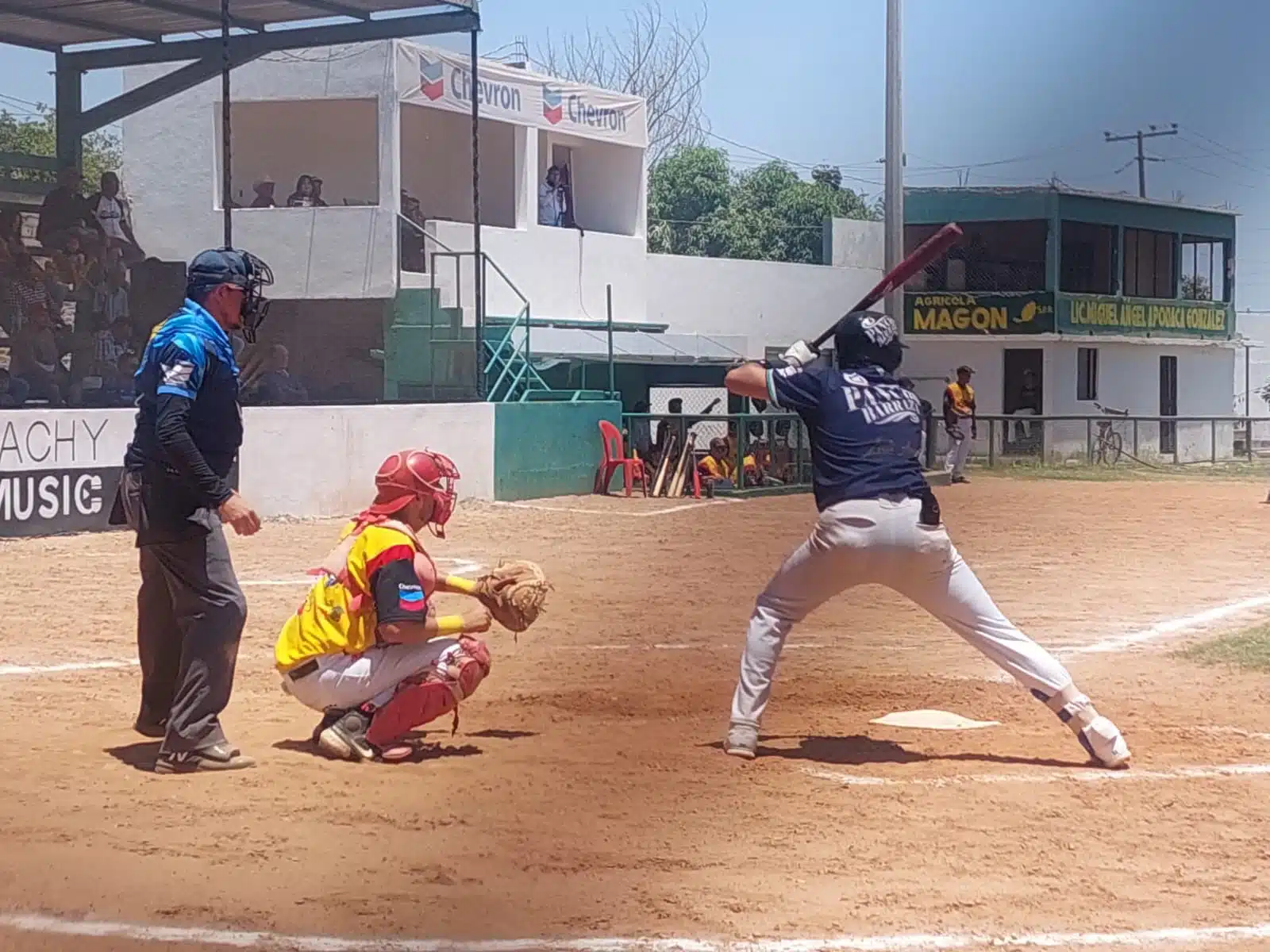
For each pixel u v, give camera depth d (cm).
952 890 509
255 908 484
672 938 459
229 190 1814
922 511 670
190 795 619
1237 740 752
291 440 1864
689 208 4438
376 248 2298
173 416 626
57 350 1719
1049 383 3738
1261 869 539
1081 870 534
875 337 693
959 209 3762
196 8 1977
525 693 877
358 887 505
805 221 4381
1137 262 4006
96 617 1130
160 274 1908
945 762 701
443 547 1662
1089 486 2809
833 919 479
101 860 531
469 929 466
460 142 2764
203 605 654
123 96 2067
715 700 858
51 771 656
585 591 1338
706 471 2366
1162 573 1511
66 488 1638
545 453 2264
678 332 3188
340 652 685
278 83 2386
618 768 682
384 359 2306
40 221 1808
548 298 2756
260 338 2030
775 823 592
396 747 691
